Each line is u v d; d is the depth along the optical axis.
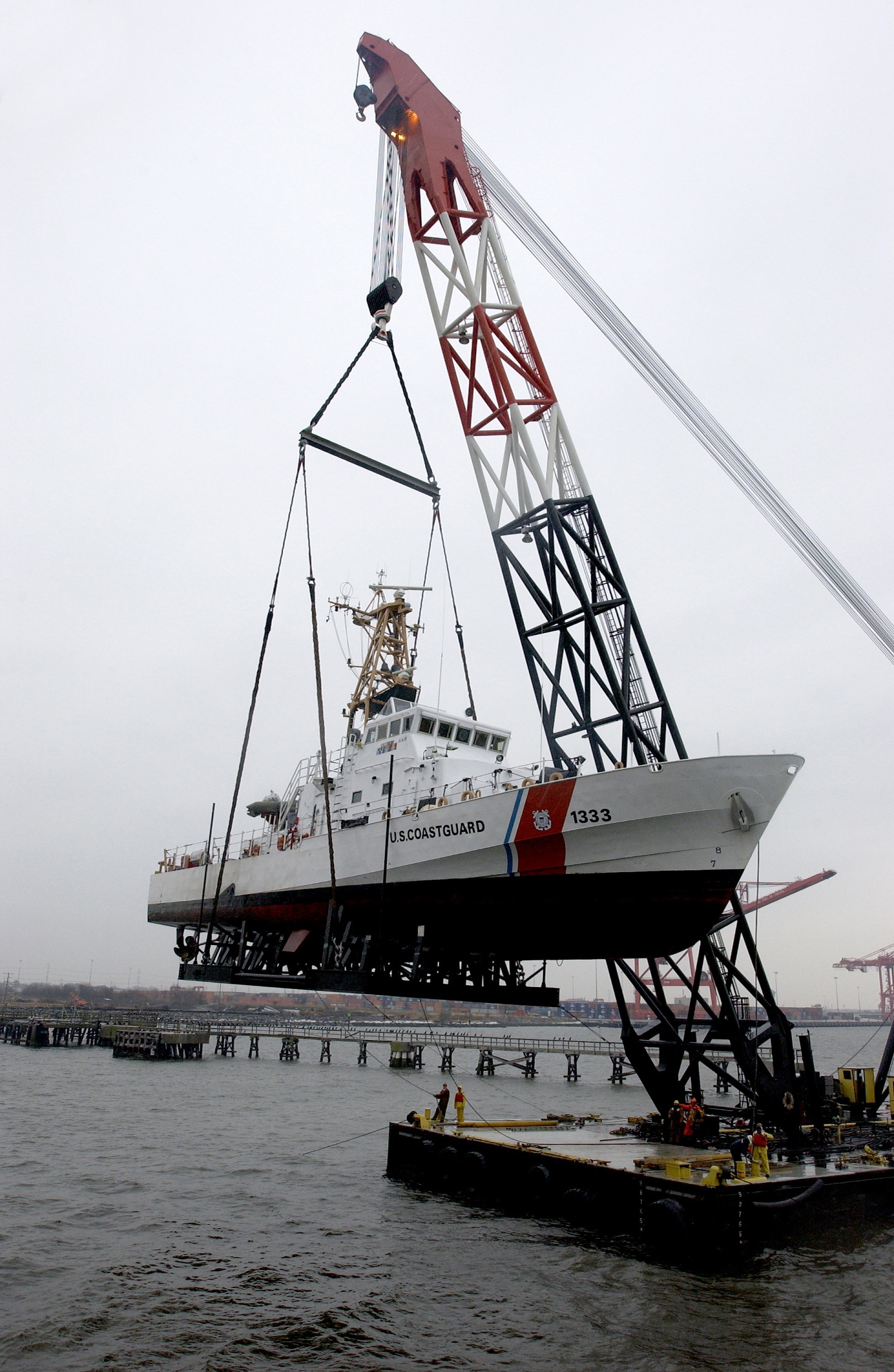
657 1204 21.52
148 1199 26.91
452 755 27.28
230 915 32.81
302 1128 41.94
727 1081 25.30
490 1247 22.27
